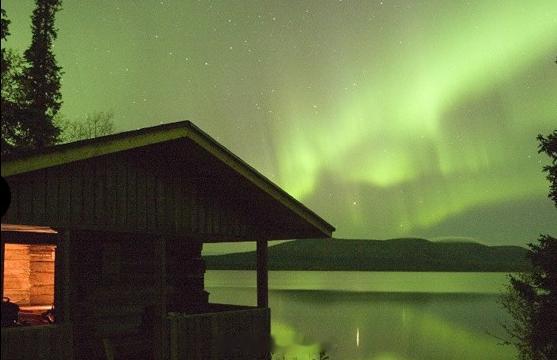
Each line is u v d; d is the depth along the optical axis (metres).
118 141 8.95
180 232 10.66
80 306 10.64
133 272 11.76
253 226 12.19
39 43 22.98
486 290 85.62
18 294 15.41
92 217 9.18
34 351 8.17
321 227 12.11
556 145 16.27
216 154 10.38
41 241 12.80
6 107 20.03
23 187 8.27
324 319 41.72
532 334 16.77
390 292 80.12
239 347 11.49
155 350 10.10
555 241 16.28
